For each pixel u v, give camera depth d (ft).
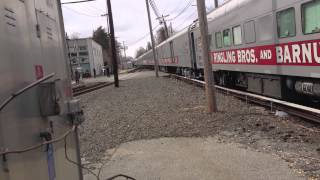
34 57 9.40
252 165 21.72
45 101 9.29
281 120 33.63
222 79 68.74
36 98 9.12
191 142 28.48
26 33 9.00
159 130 33.78
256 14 45.62
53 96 9.63
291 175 19.62
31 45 9.28
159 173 21.85
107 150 28.63
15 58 8.10
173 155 25.39
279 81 42.70
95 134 35.55
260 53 45.21
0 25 7.45
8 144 7.23
